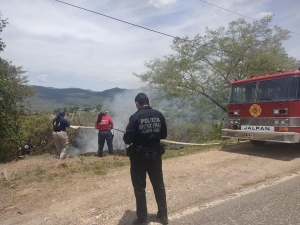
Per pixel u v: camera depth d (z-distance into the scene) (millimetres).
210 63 18562
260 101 7781
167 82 18141
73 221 3877
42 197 4848
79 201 4594
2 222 3936
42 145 11922
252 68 17609
